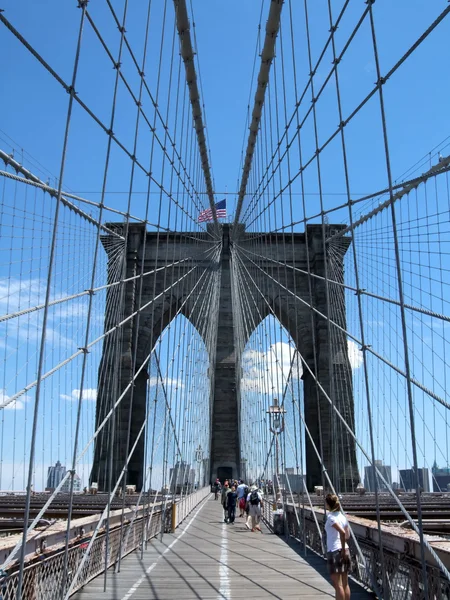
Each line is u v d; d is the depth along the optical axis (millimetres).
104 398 42438
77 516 15508
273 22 23484
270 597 8516
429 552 6445
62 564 8289
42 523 12023
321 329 46344
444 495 24719
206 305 48875
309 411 46250
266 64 27109
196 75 29656
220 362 54250
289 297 49062
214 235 55625
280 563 12039
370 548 8953
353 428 42031
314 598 8430
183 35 26203
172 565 11797
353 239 9703
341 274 39938
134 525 14344
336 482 12250
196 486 34844
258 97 31234
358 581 9641
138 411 46875
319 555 13133
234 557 13000
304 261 50500
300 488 16672
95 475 41344
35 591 6996
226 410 52562
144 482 15117
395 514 14758
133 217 14203
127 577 10352
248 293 48312
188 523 23359
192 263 46156
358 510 15875
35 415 6562
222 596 8594
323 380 44938
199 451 37375
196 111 35219
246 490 27297
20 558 5977
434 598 6363
